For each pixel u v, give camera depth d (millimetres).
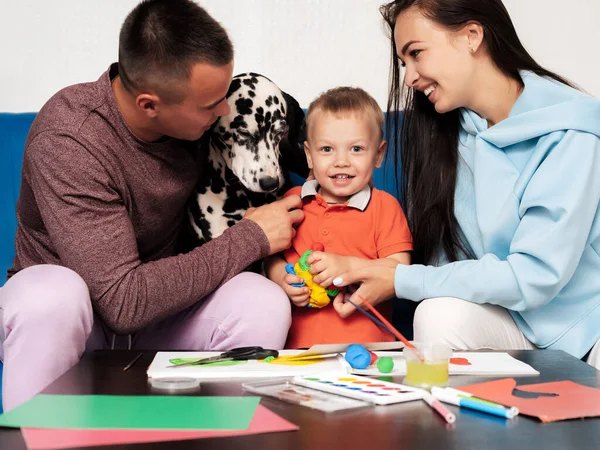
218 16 2188
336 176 1616
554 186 1399
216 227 1611
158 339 1519
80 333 1255
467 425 838
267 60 2209
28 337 1210
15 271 1556
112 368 1110
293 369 1094
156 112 1360
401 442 776
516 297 1391
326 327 1569
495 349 1312
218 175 1610
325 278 1496
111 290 1308
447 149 1614
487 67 1540
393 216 1627
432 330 1389
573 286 1457
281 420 837
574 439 791
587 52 2205
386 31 1881
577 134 1431
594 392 963
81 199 1331
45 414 855
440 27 1494
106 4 2162
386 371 1085
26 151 1405
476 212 1521
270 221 1477
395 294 1492
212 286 1399
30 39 2160
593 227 1448
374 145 1627
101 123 1384
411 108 1652
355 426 829
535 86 1513
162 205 1477
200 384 1019
